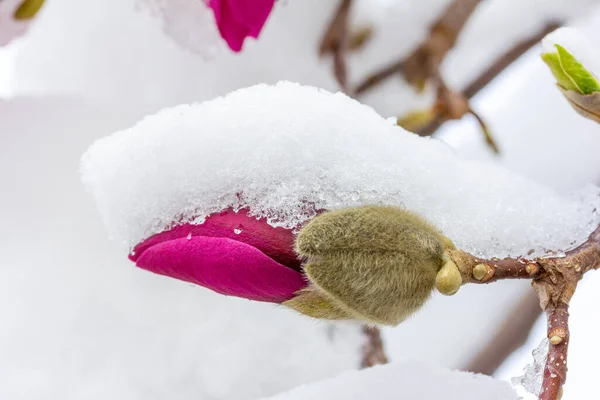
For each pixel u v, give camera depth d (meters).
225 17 0.51
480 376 0.48
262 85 0.46
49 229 0.54
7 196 0.54
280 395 0.48
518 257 0.47
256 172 0.45
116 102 0.59
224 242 0.44
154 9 0.58
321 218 0.44
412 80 0.65
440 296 0.67
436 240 0.45
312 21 0.66
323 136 0.45
